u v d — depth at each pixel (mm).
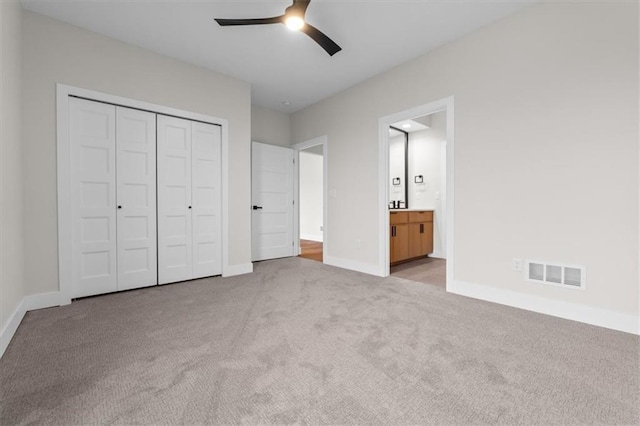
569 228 2072
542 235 2197
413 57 3049
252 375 1397
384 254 3461
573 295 2062
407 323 2023
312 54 3010
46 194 2367
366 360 1533
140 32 2619
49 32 2385
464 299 2551
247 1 2230
